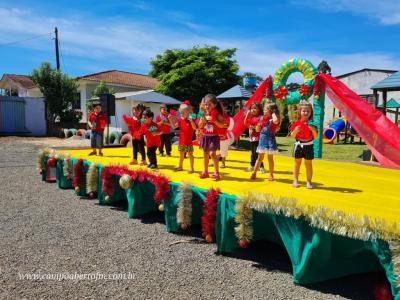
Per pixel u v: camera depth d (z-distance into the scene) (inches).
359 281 159.5
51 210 260.8
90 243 197.8
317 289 151.4
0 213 251.8
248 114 273.7
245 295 144.9
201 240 205.3
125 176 233.9
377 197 189.5
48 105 1095.0
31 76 1093.8
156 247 193.6
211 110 227.0
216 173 231.6
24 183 355.6
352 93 392.2
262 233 180.5
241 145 756.0
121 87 1246.9
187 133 254.5
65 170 314.2
